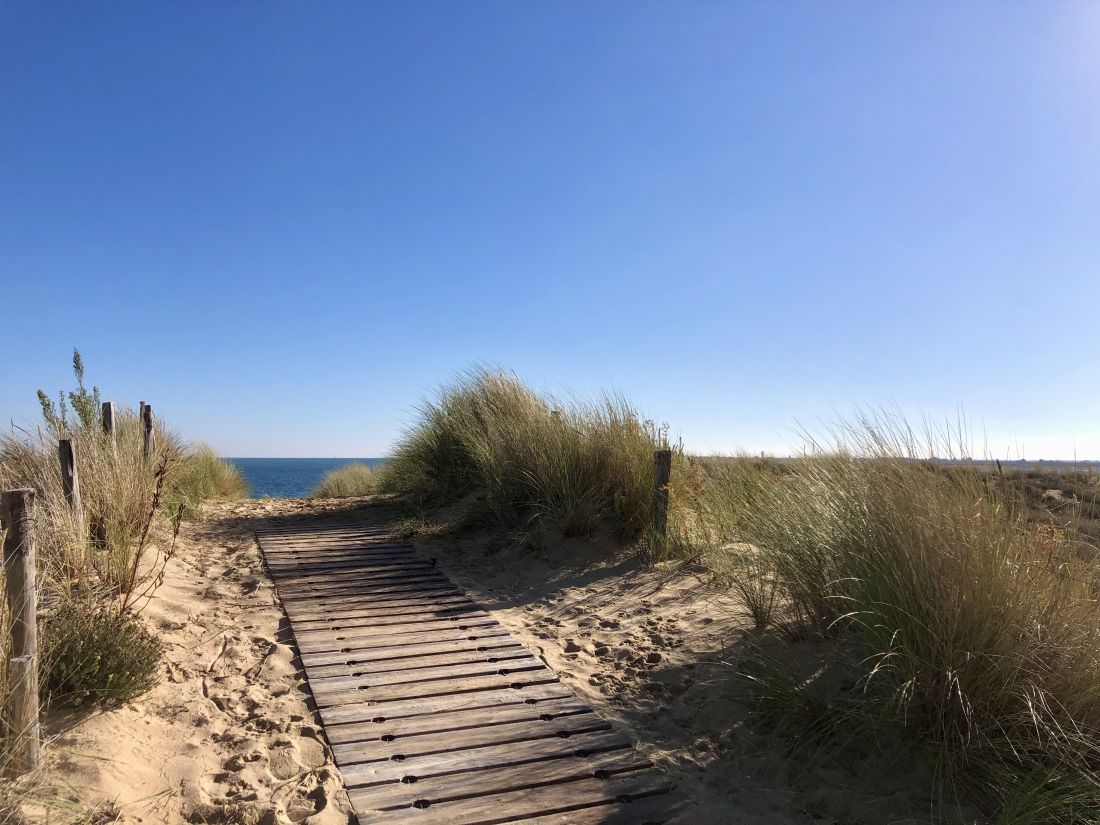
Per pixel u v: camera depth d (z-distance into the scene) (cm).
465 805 329
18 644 321
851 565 412
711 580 631
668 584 657
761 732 390
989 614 343
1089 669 333
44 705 363
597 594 669
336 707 432
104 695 391
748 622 518
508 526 870
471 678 482
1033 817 292
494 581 742
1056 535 364
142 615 537
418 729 405
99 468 664
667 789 348
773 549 493
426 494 1133
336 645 538
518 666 504
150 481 729
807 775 352
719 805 336
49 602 482
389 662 508
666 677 478
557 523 820
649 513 787
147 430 941
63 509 554
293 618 598
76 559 531
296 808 327
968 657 332
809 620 462
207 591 657
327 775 353
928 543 370
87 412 784
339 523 1023
